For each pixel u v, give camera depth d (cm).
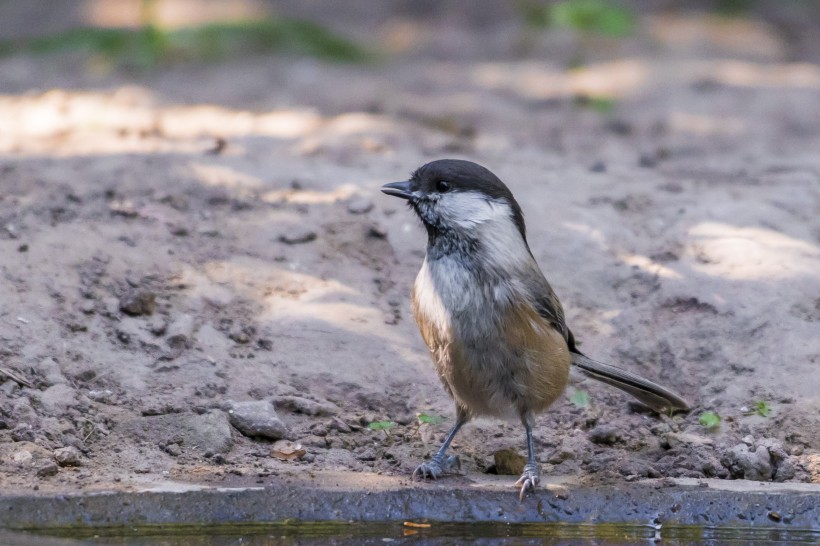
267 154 1558
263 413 1005
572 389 1130
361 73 2420
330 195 1391
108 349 1082
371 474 936
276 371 1096
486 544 851
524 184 1479
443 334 932
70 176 1380
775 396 1077
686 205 1418
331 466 958
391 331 1171
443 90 2234
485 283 916
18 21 2998
